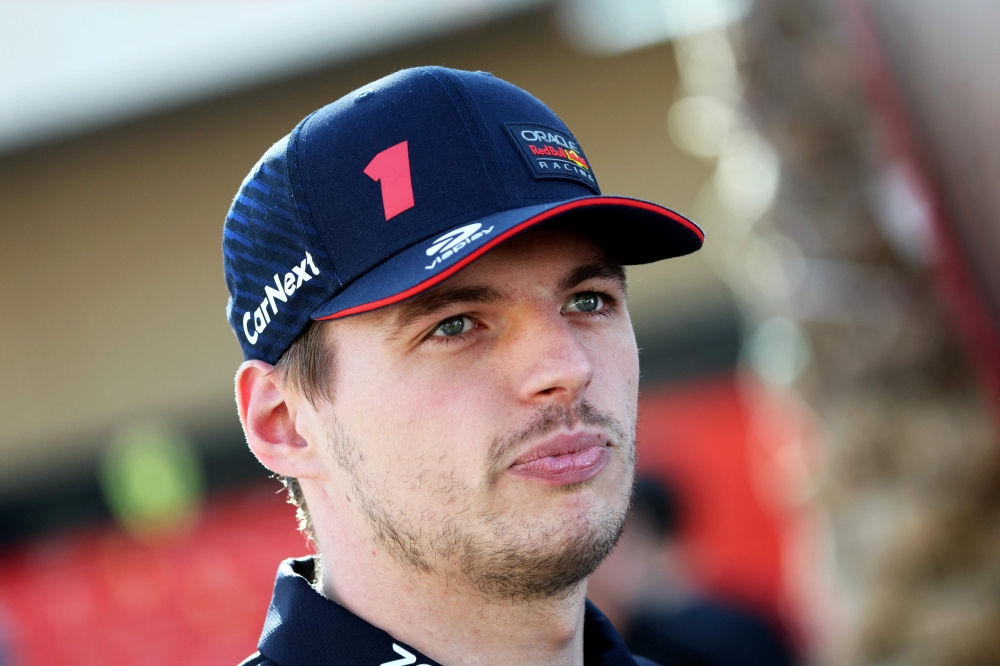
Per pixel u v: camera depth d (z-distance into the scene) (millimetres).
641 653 11008
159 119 19438
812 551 6449
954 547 5547
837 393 5762
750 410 17453
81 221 21391
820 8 5531
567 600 4758
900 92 4230
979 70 3777
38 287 21703
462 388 4516
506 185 4637
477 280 4512
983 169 3895
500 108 4848
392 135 4695
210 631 19391
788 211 5801
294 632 4730
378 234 4574
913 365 5535
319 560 5301
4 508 21516
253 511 20031
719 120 6883
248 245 4977
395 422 4547
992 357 4223
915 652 5621
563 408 4562
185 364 21359
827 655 6195
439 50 18281
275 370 4980
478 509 4488
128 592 20094
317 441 4898
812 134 5598
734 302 17938
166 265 21281
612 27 17844
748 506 16703
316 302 4695
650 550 11445
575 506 4543
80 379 21781
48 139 19641
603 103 18844
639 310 18453
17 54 19469
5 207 21375
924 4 3967
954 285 4219
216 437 21016
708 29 6543
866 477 5727
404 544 4633
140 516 20734
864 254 5531
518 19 17438
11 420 21875
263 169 4973
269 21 18125
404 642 4723
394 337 4539
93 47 19172
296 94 18828
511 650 4781
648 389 18156
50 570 20719
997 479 5457
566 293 4762
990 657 5523
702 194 18406
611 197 4559
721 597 13211
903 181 4785
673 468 17625
